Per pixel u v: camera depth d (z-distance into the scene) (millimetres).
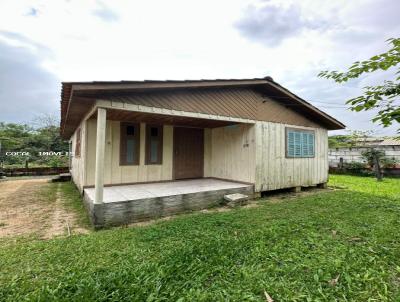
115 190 5242
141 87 3994
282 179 6770
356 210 4582
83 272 2207
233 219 4000
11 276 2162
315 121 7957
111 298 1838
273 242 3002
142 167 6469
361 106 2031
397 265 2416
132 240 3027
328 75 2426
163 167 6855
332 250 2758
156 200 4445
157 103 4457
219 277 2188
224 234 3271
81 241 3002
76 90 3449
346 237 3184
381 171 10250
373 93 1971
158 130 6789
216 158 7613
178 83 4504
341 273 2256
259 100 6352
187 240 3025
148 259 2492
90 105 4477
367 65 2076
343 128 8344
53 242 2979
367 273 2234
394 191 6816
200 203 5102
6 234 3400
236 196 5477
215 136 7703
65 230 3611
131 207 4121
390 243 2957
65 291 1922
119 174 6098
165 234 3256
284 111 6973
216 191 5391
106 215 3842
